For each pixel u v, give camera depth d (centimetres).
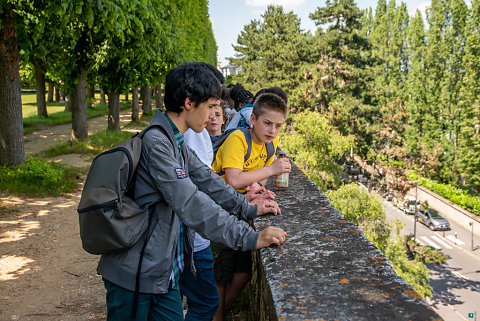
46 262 512
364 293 128
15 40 868
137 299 154
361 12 4853
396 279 137
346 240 176
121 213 145
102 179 145
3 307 393
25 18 780
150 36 1266
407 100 5681
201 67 166
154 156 154
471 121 4141
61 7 704
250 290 288
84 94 1546
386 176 4478
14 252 539
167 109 169
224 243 162
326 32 5053
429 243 3647
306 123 3406
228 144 247
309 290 131
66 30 852
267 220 207
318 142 3409
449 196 4209
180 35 1650
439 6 4553
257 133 244
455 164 4494
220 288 264
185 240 186
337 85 4678
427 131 4875
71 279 467
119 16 856
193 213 154
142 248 153
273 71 5300
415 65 5009
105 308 399
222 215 161
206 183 202
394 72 6003
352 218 2600
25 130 2138
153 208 158
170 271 159
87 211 143
